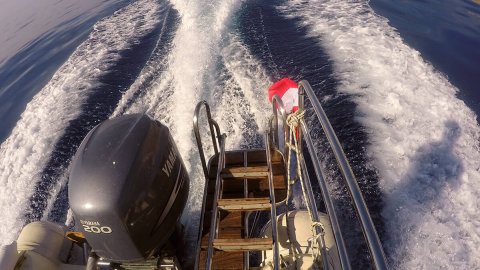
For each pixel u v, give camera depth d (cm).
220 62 670
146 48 767
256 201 258
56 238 344
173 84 638
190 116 551
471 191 399
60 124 589
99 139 246
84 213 219
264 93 581
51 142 559
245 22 793
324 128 238
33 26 1146
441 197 398
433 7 806
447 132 470
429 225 376
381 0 838
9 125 663
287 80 397
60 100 647
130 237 229
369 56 630
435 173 424
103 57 755
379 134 484
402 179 425
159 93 625
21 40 1054
